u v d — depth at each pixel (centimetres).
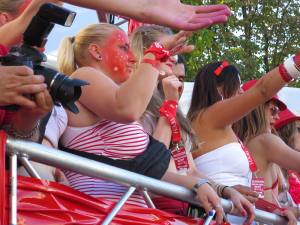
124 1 204
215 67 390
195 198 305
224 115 365
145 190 272
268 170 421
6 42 260
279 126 490
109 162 286
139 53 346
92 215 244
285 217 375
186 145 343
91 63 308
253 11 1867
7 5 291
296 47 1891
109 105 274
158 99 338
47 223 228
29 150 227
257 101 357
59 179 282
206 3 1333
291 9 1919
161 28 355
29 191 227
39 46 229
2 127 231
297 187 485
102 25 313
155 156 295
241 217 337
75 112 219
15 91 211
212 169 366
